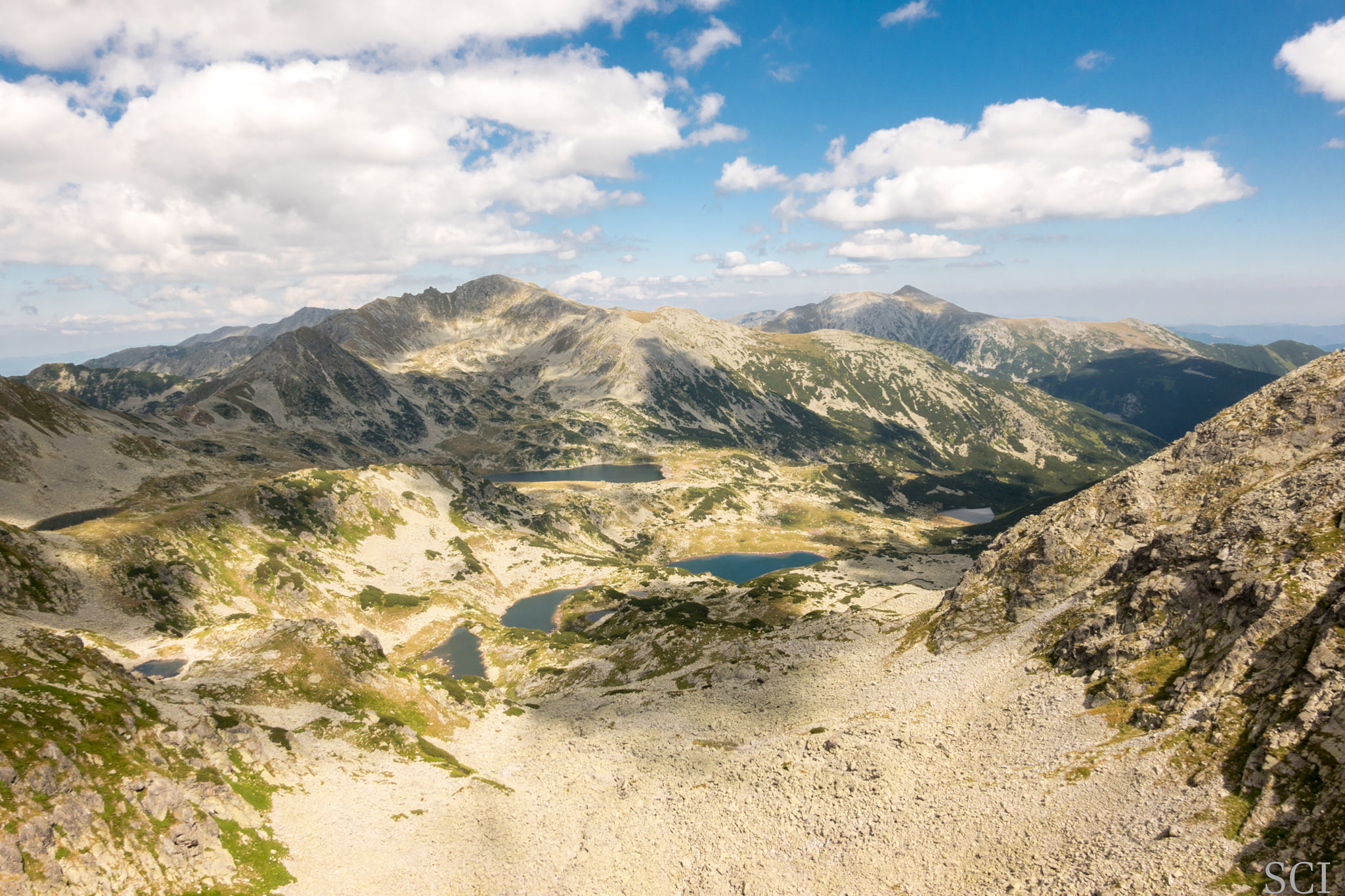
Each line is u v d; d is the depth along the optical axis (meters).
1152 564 82.06
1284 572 62.38
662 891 63.03
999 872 50.91
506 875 69.19
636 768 90.75
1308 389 94.75
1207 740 53.47
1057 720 68.25
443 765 94.44
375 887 64.00
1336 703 47.59
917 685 93.38
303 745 88.69
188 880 55.72
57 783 54.09
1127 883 44.44
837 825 64.56
